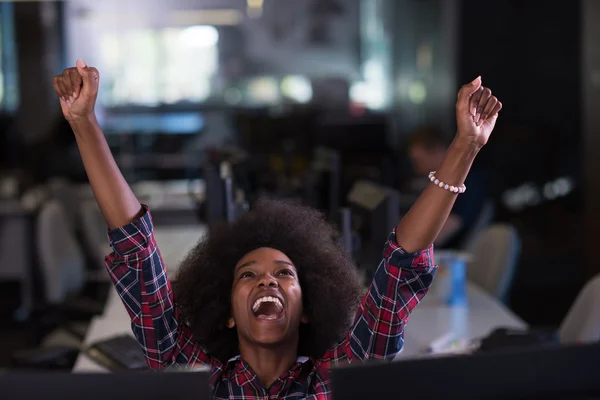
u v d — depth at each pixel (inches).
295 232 59.0
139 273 54.4
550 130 313.3
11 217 201.3
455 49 324.2
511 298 224.7
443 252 120.6
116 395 38.7
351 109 334.6
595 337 90.9
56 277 141.6
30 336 183.3
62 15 307.4
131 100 327.9
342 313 58.3
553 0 314.3
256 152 289.7
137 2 325.1
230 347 59.3
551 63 317.1
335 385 38.6
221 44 334.0
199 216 125.3
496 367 39.3
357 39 338.6
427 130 161.0
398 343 55.5
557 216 298.5
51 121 301.3
